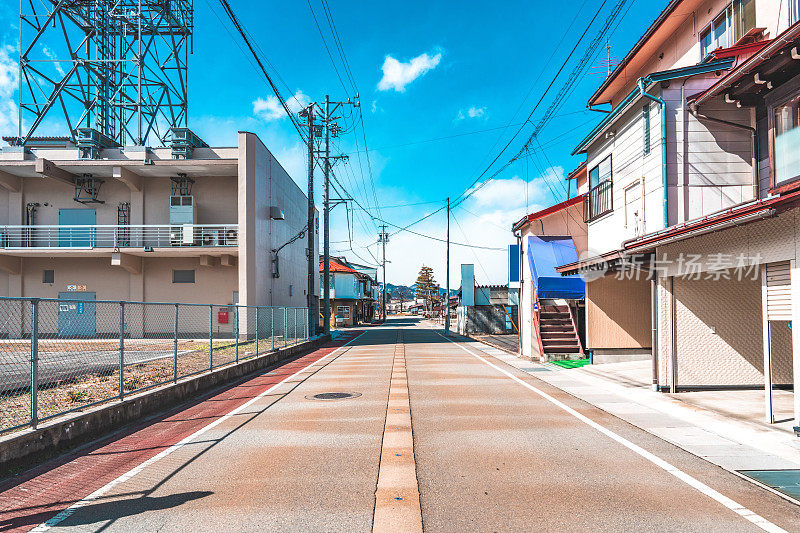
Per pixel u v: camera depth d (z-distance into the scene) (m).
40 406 7.45
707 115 10.30
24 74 25.09
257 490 4.52
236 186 25.31
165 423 7.51
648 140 11.00
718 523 3.80
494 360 16.69
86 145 23.70
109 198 25.38
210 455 5.64
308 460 5.42
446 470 5.08
